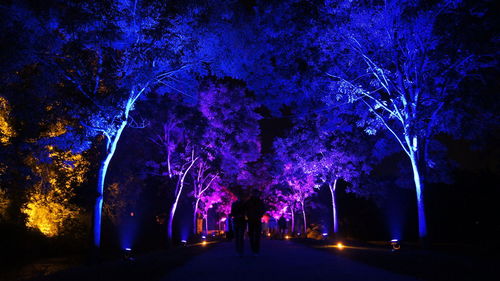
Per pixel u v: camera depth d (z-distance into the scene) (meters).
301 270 9.84
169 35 14.80
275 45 19.81
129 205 32.72
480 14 16.59
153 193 40.62
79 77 14.29
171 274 9.71
